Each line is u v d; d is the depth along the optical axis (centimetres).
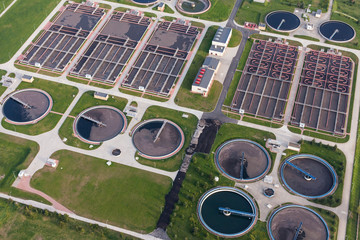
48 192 13838
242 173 14362
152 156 14888
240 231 12900
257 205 13525
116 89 17325
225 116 16325
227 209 13225
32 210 13200
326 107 16712
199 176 14262
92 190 13912
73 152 15012
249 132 15738
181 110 16512
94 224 12862
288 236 12794
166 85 17488
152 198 13675
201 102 16812
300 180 14288
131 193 13812
